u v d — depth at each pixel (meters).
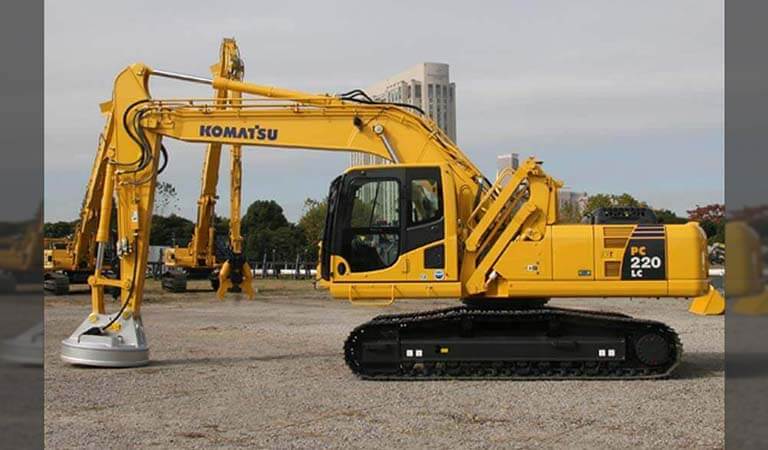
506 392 9.66
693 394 9.38
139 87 13.01
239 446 6.90
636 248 10.81
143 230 12.86
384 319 11.11
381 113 12.41
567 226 11.09
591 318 10.65
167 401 9.14
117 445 6.94
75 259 32.84
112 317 12.56
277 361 12.80
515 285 11.05
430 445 6.91
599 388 9.91
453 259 11.02
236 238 30.83
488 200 11.56
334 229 11.29
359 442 7.04
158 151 13.05
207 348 14.68
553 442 6.98
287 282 46.75
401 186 11.24
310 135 12.58
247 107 12.71
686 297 10.90
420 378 10.73
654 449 6.68
